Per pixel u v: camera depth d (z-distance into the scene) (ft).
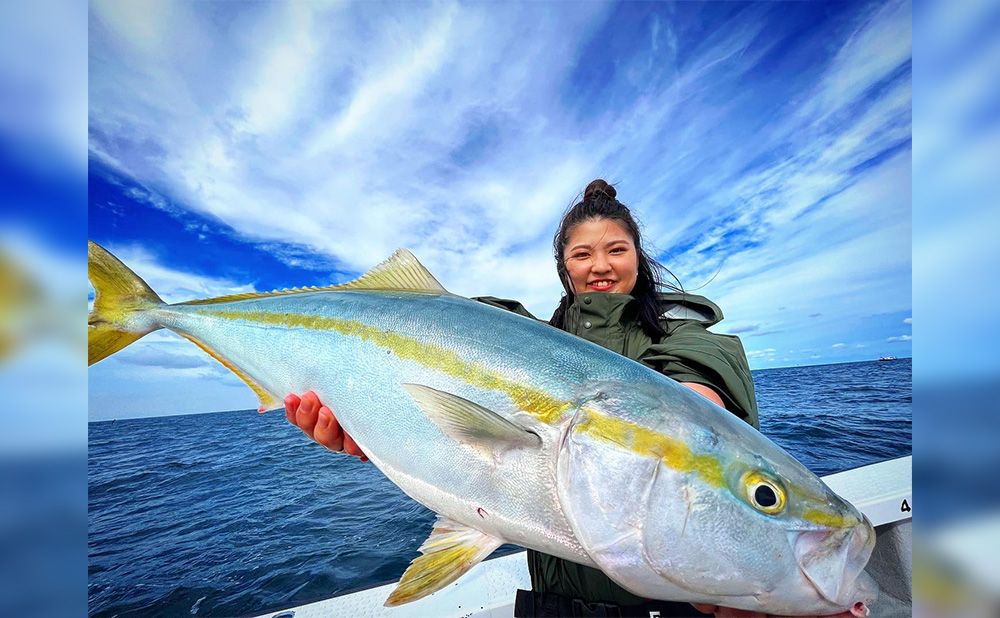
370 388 1.58
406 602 1.31
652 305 1.88
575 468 1.16
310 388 1.77
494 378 1.36
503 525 1.28
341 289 1.90
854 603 1.01
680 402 1.18
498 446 1.28
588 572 1.59
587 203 2.00
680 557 1.05
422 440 1.43
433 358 1.48
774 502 1.04
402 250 1.83
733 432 1.14
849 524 1.03
